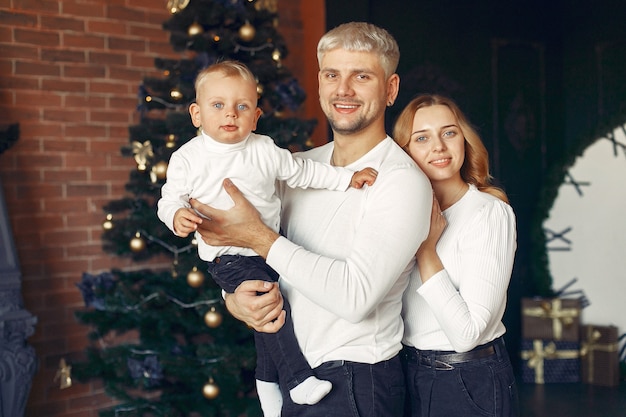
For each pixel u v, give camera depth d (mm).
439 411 1977
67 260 4090
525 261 5129
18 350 3518
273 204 1881
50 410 4004
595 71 4961
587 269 4809
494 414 1944
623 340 4641
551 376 4699
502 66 5047
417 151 2076
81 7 4125
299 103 3656
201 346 3389
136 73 4332
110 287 3594
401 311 2055
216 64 1897
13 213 3910
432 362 1989
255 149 1850
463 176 2186
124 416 3512
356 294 1639
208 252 1918
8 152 3898
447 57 4840
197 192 1835
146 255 3680
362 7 4566
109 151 4242
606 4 4859
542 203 4973
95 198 4191
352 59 1808
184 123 3408
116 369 3498
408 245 1708
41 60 4000
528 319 4766
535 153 5180
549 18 5215
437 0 4812
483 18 4973
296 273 1671
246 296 1786
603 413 4012
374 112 1836
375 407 1756
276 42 3688
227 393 3543
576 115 5121
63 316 4070
